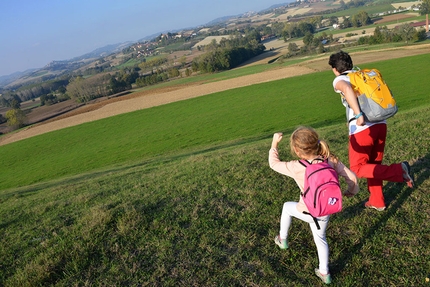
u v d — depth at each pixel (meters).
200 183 6.73
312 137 3.03
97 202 7.14
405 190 4.75
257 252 3.89
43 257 4.25
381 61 50.06
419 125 8.49
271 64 85.56
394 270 3.36
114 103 63.78
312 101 34.94
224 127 31.03
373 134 3.92
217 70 95.88
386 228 4.01
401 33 78.25
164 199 6.01
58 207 7.44
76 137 40.66
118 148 31.17
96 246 4.39
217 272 3.64
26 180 26.78
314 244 3.95
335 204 2.83
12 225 6.68
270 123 29.09
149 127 38.22
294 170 3.13
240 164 7.74
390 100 3.69
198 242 4.25
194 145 26.50
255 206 5.07
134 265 3.90
